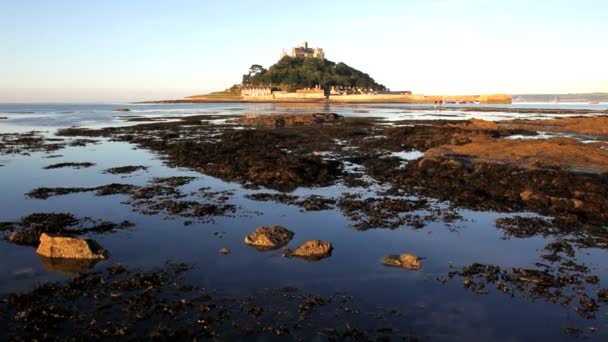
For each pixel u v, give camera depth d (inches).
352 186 799.1
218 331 319.6
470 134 1457.9
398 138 1509.6
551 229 560.7
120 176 888.9
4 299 365.4
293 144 1393.9
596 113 3400.6
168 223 577.9
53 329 322.0
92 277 409.1
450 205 671.1
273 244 496.7
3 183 824.3
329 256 466.0
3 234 534.0
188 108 5413.4
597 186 735.1
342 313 346.0
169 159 1099.9
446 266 443.2
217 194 735.1
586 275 424.5
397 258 452.1
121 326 324.2
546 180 786.2
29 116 3486.7
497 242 515.2
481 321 337.7
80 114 3890.3
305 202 681.0
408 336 315.9
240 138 1473.9
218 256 463.5
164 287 389.1
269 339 310.0
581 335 320.8
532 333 322.7
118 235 530.9
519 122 2165.4
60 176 890.7
